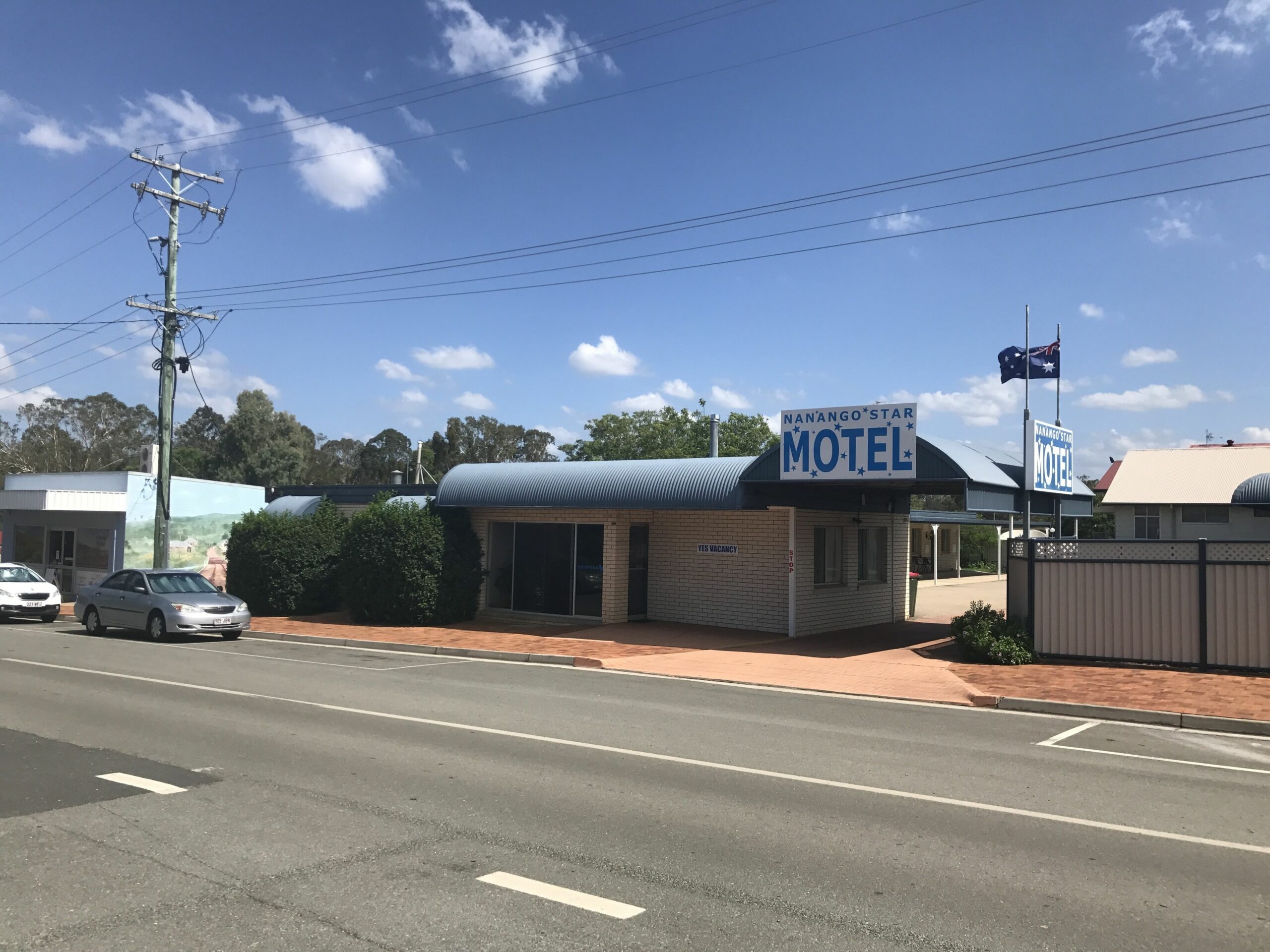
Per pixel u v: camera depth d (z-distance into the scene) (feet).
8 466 216.54
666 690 43.45
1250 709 37.29
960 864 19.02
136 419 253.24
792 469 55.47
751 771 27.04
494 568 74.64
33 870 18.12
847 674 47.98
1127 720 37.11
